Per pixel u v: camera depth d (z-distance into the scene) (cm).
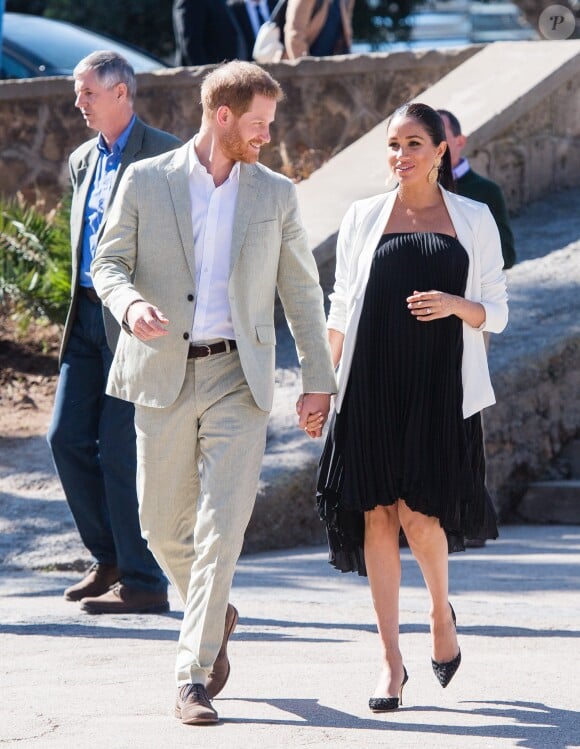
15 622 2053
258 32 4669
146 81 4447
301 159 4362
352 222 1675
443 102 4106
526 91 4078
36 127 4581
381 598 1619
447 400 1599
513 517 3247
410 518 1619
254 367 1568
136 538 2133
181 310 1565
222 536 1530
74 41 5166
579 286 3603
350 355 1628
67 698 1611
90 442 2197
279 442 3008
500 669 1756
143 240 1578
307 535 2916
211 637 1528
